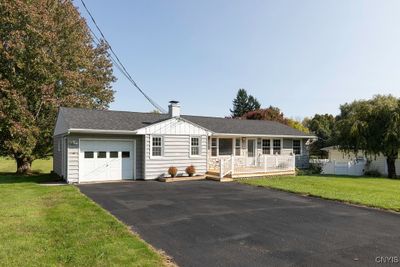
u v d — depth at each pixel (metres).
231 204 10.62
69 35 25.47
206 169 19.94
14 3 20.72
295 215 9.09
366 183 17.00
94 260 5.20
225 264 5.39
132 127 17.88
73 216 8.27
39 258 5.27
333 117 48.69
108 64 30.83
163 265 5.17
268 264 5.40
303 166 26.28
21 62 20.92
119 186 15.02
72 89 25.19
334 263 5.45
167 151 18.56
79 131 16.02
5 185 15.23
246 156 22.73
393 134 20.97
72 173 16.30
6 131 20.72
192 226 7.75
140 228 7.51
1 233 6.66
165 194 12.61
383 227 7.84
